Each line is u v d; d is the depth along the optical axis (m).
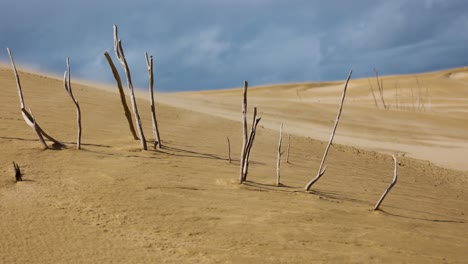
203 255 4.09
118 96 16.42
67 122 10.23
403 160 16.27
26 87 14.38
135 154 7.77
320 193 7.11
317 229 5.17
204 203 5.61
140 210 5.09
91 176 6.08
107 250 4.02
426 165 16.47
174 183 6.29
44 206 4.88
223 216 5.22
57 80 17.16
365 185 8.90
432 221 6.64
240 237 4.62
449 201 9.15
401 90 70.25
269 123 24.42
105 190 5.59
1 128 8.35
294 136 15.91
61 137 8.45
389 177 10.95
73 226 4.46
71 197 5.24
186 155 8.48
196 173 7.12
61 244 4.05
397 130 29.52
